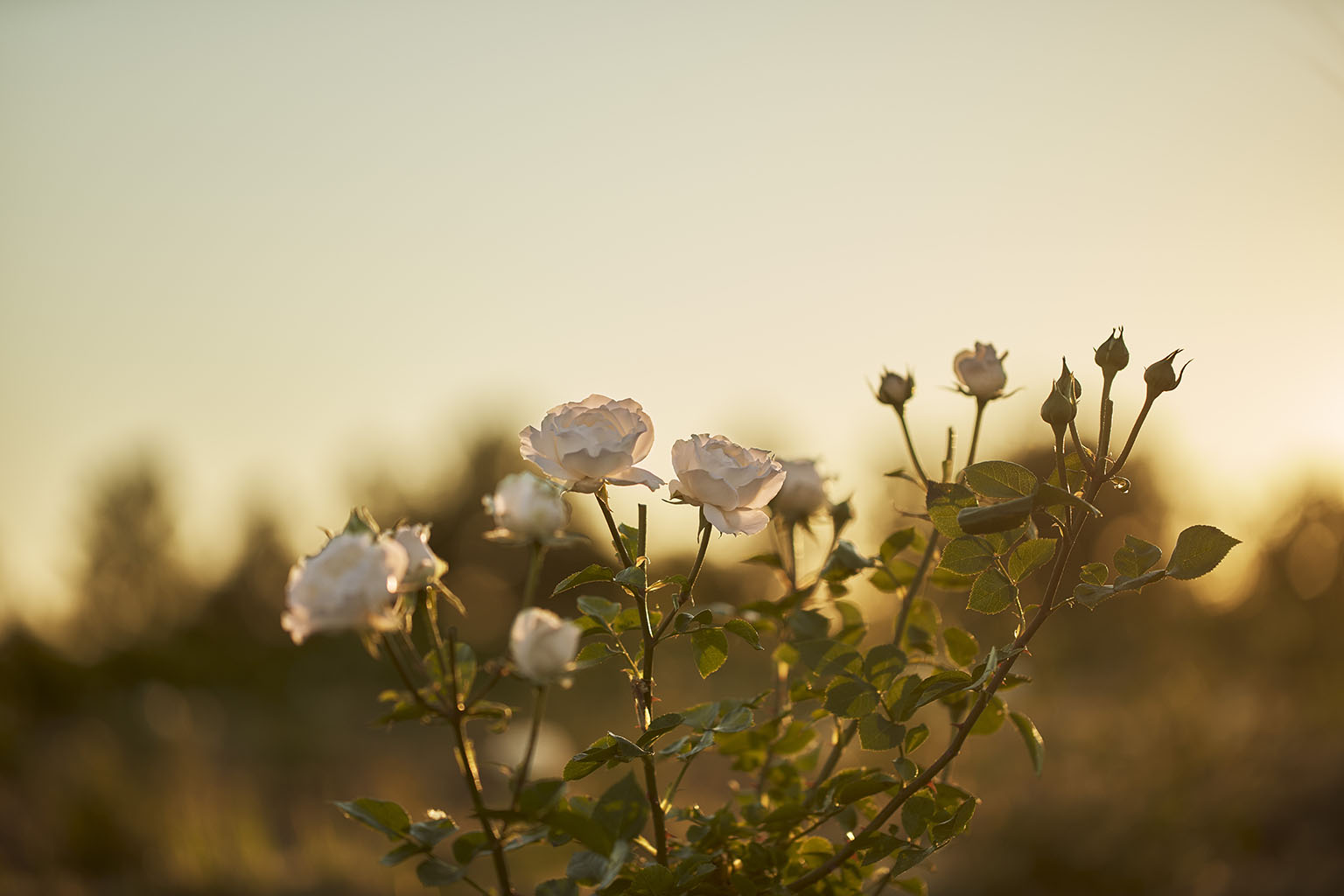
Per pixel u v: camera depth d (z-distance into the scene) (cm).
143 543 1645
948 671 114
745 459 117
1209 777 552
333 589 91
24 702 1009
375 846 662
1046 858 500
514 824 105
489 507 103
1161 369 107
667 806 125
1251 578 861
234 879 593
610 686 945
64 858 612
